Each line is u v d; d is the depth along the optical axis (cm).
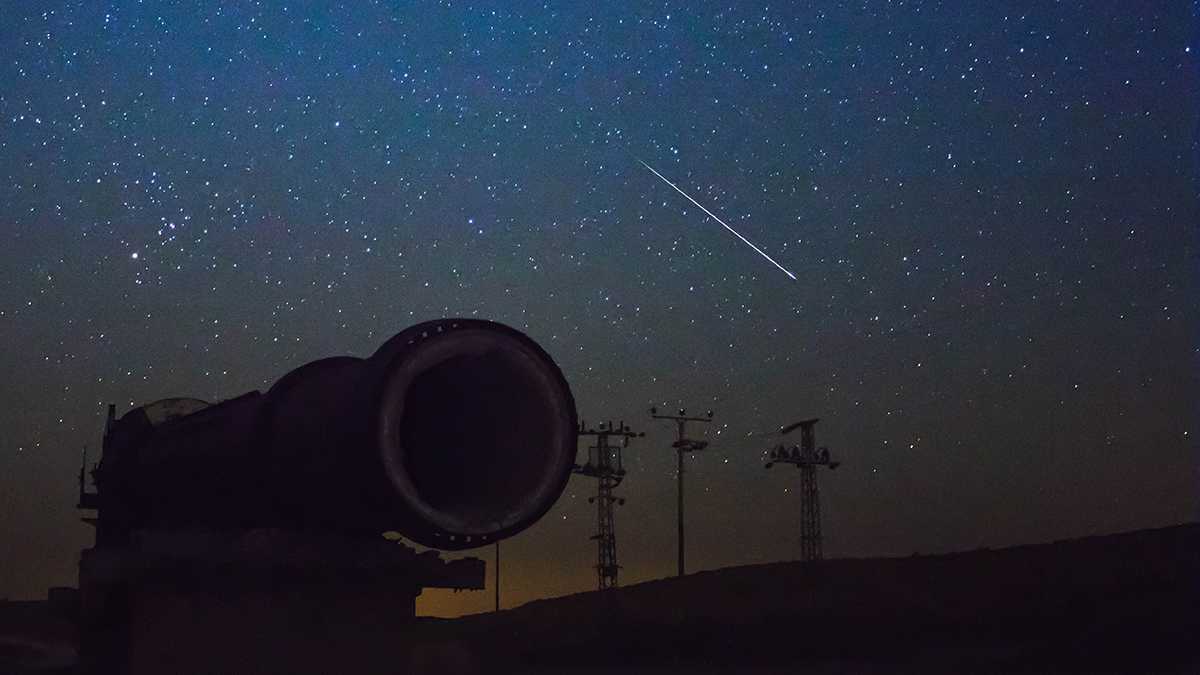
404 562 730
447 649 745
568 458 690
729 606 4653
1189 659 2347
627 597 5419
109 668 819
